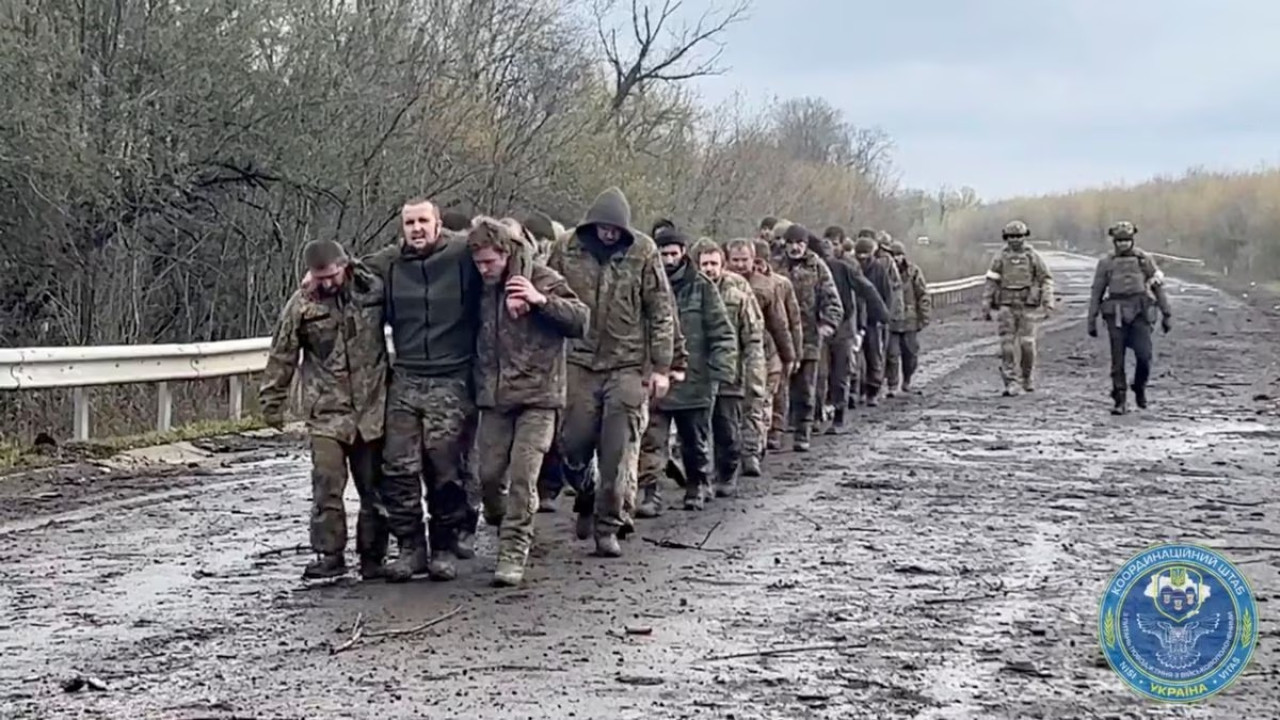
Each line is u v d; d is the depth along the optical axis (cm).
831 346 1722
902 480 1316
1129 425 1767
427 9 2680
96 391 1764
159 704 628
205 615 791
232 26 2245
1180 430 1711
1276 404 2012
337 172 2395
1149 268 1902
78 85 2097
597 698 635
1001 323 2184
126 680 665
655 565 933
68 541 1011
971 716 613
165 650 717
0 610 802
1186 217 9650
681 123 3769
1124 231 1900
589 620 780
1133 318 1892
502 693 642
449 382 873
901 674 677
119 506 1163
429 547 913
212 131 2286
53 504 1172
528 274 870
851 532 1052
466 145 2738
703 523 1093
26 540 1015
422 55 2612
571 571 912
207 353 1642
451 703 627
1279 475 1338
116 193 2123
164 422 1606
